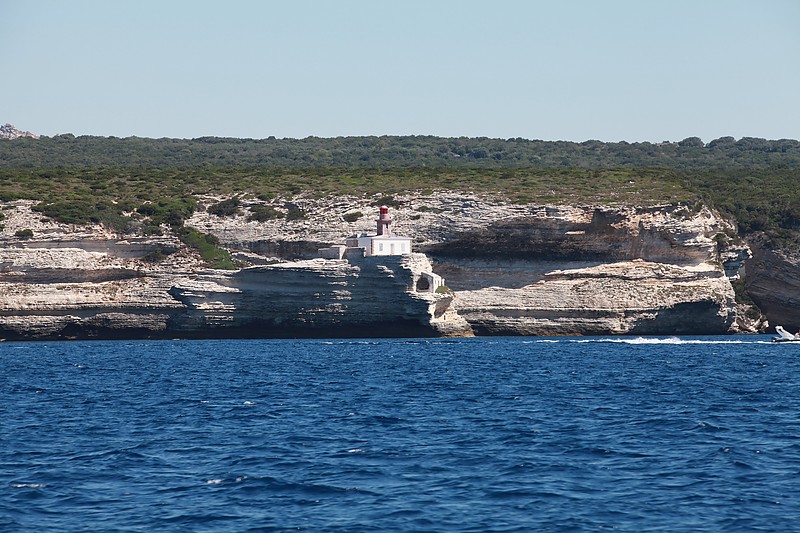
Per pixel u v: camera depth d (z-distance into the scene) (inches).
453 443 3085.6
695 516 2244.1
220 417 3693.4
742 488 2477.9
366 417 3641.7
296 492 2477.9
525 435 3213.6
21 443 3176.7
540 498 2400.3
